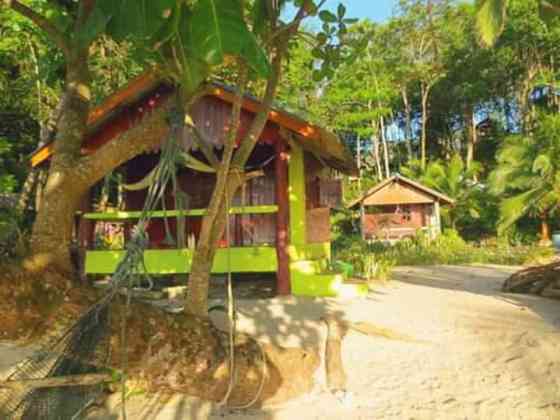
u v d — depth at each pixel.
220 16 2.54
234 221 8.68
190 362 3.88
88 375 3.13
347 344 5.12
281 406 3.96
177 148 3.63
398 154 38.97
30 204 11.60
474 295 8.07
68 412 3.24
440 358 4.86
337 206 13.30
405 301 7.22
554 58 30.12
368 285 8.23
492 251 18.52
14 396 3.07
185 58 2.86
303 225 7.75
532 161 17.42
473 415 3.75
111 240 10.17
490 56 31.41
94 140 7.64
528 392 4.10
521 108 32.47
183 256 7.39
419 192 23.38
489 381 4.34
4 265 3.30
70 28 3.86
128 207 9.26
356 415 3.78
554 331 5.67
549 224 21.84
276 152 7.21
